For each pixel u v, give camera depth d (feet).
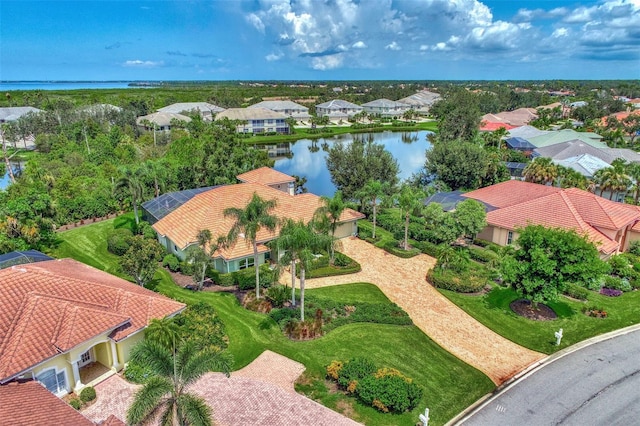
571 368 86.22
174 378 57.88
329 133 451.53
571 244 100.12
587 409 74.79
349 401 75.82
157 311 86.63
